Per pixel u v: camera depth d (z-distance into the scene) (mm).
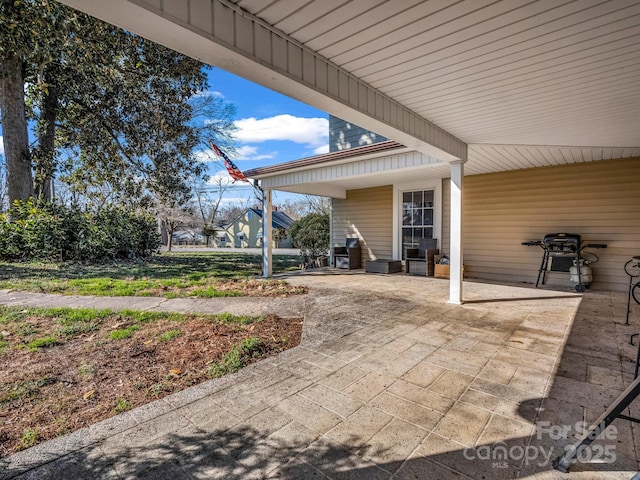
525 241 6758
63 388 2395
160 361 2861
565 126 3891
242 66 2018
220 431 1905
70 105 9570
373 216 9234
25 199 8906
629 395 1536
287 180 7473
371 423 1980
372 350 3137
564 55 2314
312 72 2338
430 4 1783
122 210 10844
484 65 2477
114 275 7418
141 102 9742
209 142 12281
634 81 2703
